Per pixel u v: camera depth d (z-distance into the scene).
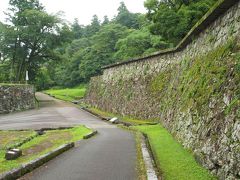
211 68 10.24
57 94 68.69
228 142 7.00
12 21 50.78
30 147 13.46
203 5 23.72
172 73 20.64
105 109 35.94
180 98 14.75
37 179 7.82
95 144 13.59
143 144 12.52
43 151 12.47
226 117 7.45
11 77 52.78
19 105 38.22
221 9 10.24
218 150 7.51
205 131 8.96
